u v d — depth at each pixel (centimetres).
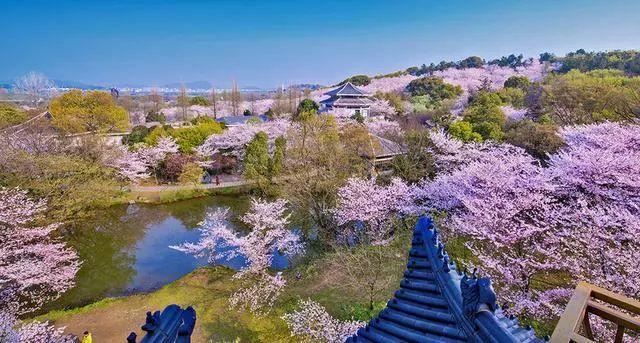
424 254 568
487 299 387
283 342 1319
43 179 2136
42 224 1970
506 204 1364
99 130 3866
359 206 1958
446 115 4012
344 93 5747
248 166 2984
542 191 1495
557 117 3600
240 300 1598
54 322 1516
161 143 3609
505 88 5731
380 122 4072
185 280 1845
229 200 3142
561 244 1311
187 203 3092
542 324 1171
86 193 2298
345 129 2884
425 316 493
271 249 2044
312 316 1345
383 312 533
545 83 5647
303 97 9569
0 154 2116
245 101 10569
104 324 1511
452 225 1664
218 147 3866
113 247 2314
